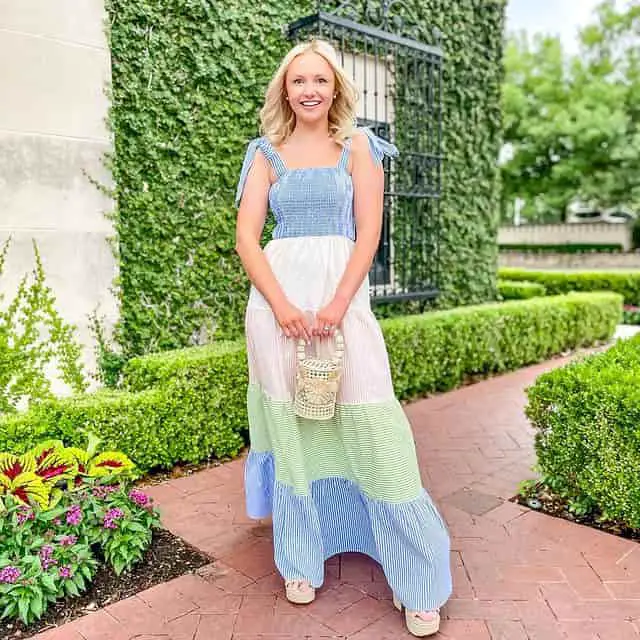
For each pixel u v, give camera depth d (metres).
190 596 2.40
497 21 6.73
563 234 23.48
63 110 3.61
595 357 3.42
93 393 3.56
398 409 2.19
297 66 2.11
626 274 11.59
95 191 3.80
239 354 3.94
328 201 2.14
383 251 5.85
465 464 3.79
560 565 2.57
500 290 10.05
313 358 2.13
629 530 2.85
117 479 2.80
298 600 2.34
